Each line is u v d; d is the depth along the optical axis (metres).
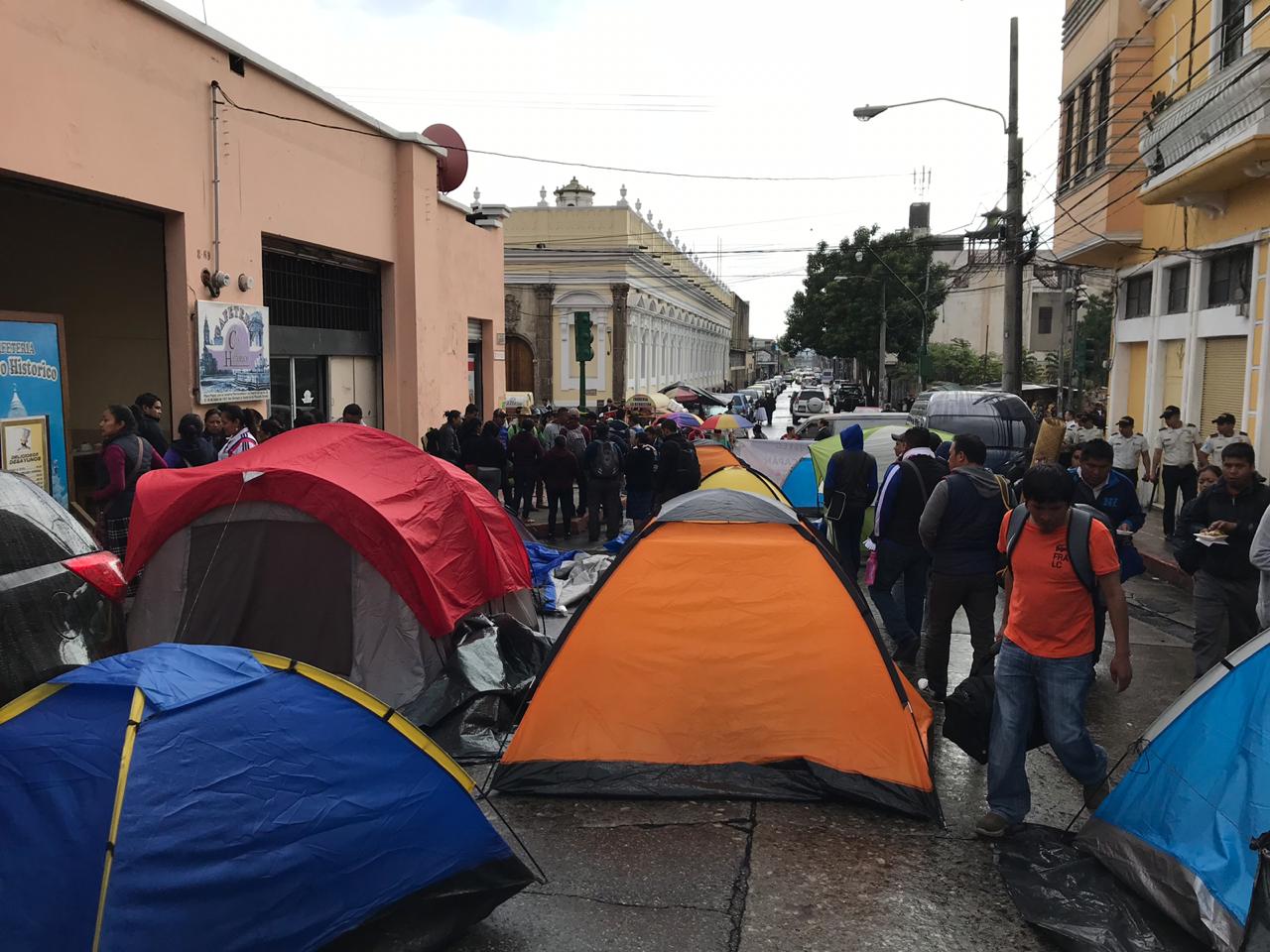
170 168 10.33
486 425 14.81
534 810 5.16
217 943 3.27
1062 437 12.79
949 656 7.28
